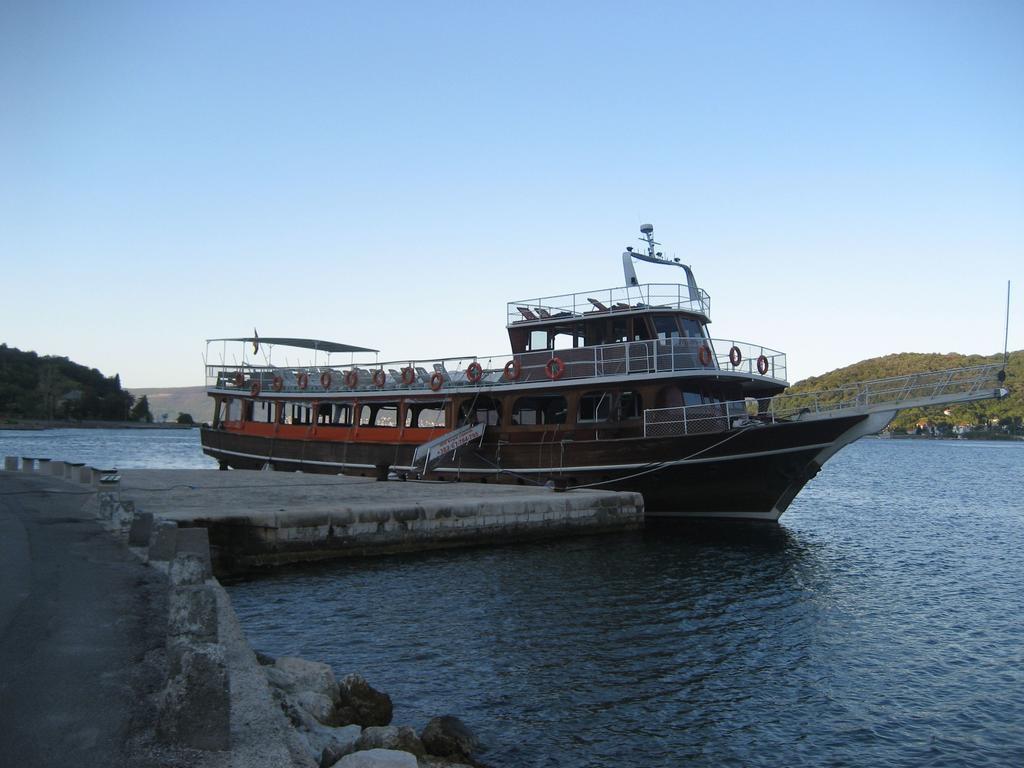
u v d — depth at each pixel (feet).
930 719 37.19
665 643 47.93
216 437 145.18
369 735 27.71
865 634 51.21
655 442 92.63
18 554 45.98
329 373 127.44
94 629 30.22
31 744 19.38
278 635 47.47
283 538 67.92
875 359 652.48
